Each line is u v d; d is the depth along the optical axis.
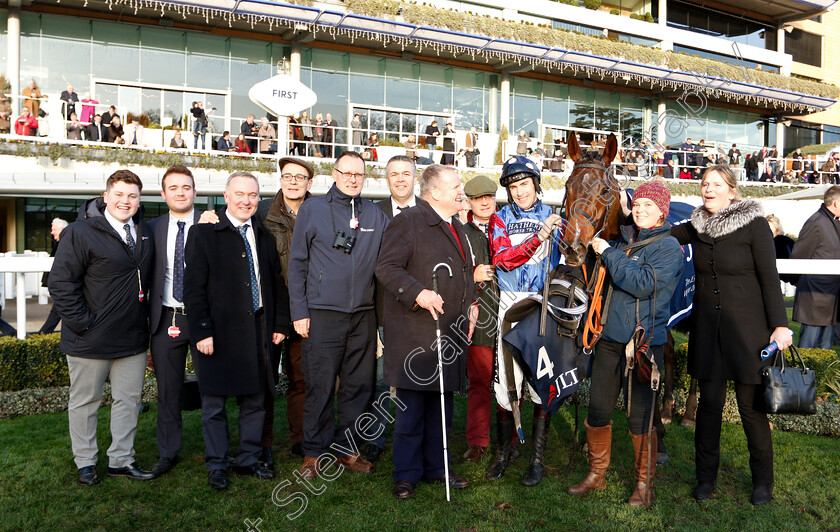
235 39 15.88
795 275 5.81
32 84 12.81
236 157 12.91
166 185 3.46
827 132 25.39
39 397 4.52
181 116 15.44
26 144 11.23
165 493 3.18
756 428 3.10
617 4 21.73
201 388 3.27
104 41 14.59
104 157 11.82
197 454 3.74
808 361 4.58
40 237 14.45
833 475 3.46
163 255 3.41
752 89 19.98
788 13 24.69
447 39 16.45
